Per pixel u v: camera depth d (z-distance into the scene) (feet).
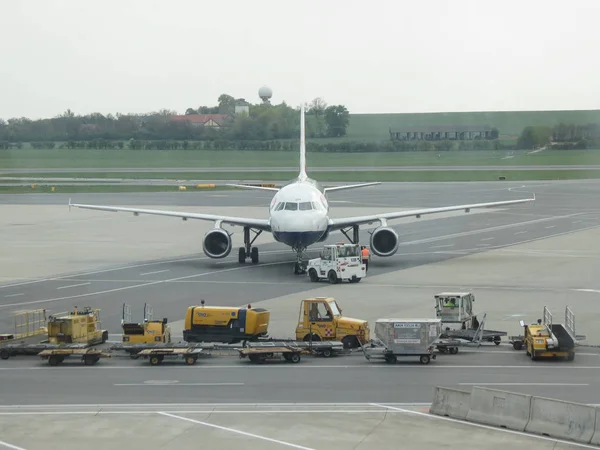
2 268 282.56
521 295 226.58
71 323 168.66
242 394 137.80
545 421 117.39
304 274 265.95
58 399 135.85
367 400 133.59
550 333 162.61
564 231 385.50
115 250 330.13
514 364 158.20
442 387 128.47
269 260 299.17
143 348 165.27
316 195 270.46
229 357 168.66
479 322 189.78
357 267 249.55
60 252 323.98
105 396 137.49
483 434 116.37
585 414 114.21
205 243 276.41
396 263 291.17
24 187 647.15
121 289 240.32
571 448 110.52
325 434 116.47
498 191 595.88
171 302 220.02
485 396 122.93
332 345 166.50
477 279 253.44
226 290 236.43
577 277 256.11
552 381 144.15
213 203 522.88
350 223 281.13
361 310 204.54
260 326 173.17
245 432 117.60
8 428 120.47
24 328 193.57
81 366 160.66
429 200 534.37
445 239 363.35
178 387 142.82
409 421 122.42
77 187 647.56
